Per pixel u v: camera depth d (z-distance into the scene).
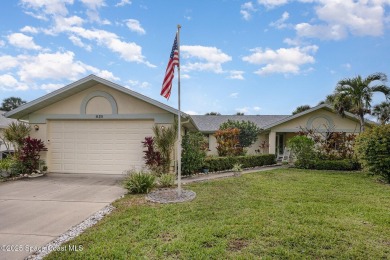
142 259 3.73
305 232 4.68
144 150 11.05
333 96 15.77
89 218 5.60
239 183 9.45
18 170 10.57
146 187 7.89
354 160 13.48
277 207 6.28
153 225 5.05
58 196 7.50
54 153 11.63
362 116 15.16
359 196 7.51
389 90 14.60
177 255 3.86
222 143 16.08
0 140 15.60
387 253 3.97
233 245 4.20
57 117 11.45
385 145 9.95
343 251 4.01
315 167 14.04
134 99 11.09
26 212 6.02
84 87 11.10
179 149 7.50
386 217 5.54
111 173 11.30
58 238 4.58
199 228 4.87
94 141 11.45
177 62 7.56
